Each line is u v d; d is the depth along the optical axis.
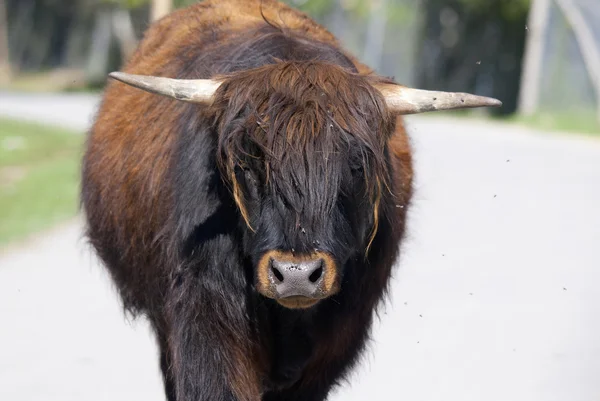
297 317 21.22
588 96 147.62
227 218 19.89
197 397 20.69
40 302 39.25
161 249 21.86
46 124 115.75
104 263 27.09
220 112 19.22
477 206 60.38
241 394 20.88
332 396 27.41
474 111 172.12
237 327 20.45
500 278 41.66
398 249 22.97
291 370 21.89
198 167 20.16
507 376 29.42
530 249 47.59
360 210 19.38
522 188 67.94
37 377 29.94
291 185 18.17
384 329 34.41
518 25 188.50
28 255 48.66
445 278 41.72
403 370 30.17
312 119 18.39
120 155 24.72
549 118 134.38
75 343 33.69
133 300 25.58
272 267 18.34
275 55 20.91
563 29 149.62
